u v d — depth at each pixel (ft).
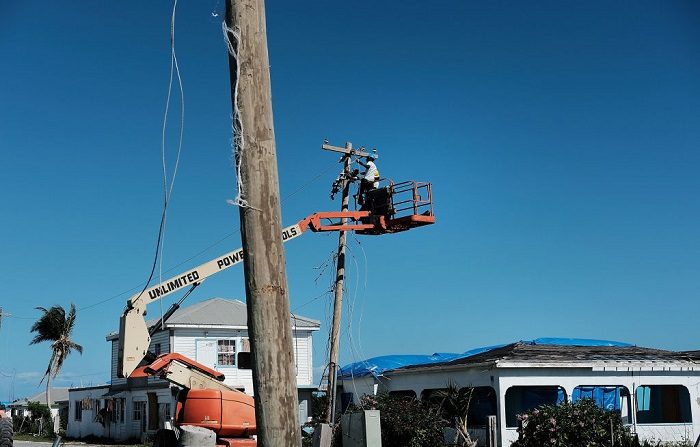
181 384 53.47
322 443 60.75
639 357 82.07
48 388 218.38
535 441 60.95
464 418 74.33
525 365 74.90
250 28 18.80
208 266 60.03
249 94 18.47
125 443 140.36
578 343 97.96
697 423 78.95
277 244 18.02
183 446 49.88
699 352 89.92
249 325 17.67
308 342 138.00
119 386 150.30
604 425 60.34
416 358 111.75
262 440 17.04
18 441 158.71
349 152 75.00
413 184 72.49
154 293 57.77
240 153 18.22
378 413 63.93
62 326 221.05
